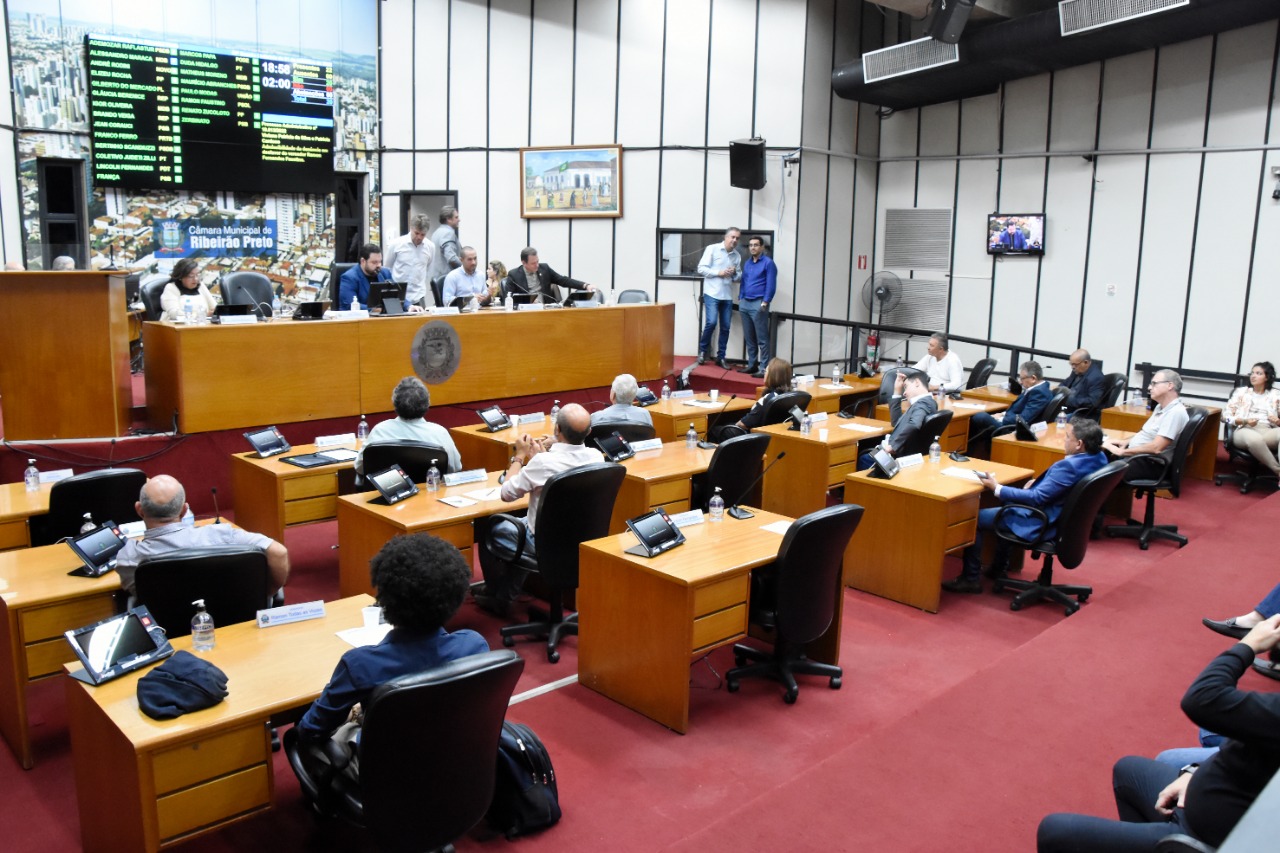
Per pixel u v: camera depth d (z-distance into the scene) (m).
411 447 4.54
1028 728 3.25
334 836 2.81
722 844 2.60
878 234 11.44
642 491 4.80
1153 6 7.50
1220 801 1.88
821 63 10.19
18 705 3.13
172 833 2.29
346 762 2.30
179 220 10.21
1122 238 9.47
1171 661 3.79
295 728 2.55
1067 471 4.67
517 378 7.68
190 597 2.95
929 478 5.05
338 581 5.02
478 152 11.41
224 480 6.09
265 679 2.53
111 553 3.34
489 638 4.31
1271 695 1.84
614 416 5.66
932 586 4.77
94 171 9.59
